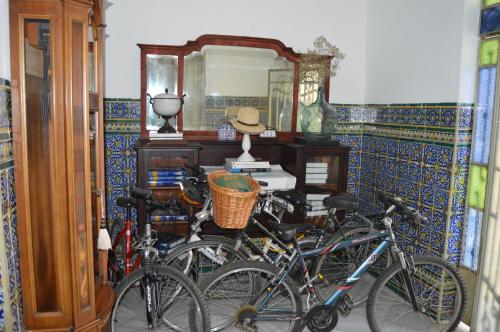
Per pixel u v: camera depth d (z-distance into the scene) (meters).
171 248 2.93
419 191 2.95
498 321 2.44
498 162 2.42
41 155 1.76
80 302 1.88
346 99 3.73
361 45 3.71
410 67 3.06
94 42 2.08
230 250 2.62
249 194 2.21
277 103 3.60
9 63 1.71
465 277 2.71
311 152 3.27
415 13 3.01
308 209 3.29
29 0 1.66
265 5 3.49
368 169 3.65
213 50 3.42
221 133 3.46
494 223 2.46
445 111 2.70
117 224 2.95
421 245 2.90
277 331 2.60
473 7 2.56
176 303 2.67
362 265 2.49
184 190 2.67
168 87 3.35
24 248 1.76
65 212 1.80
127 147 3.35
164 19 3.31
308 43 3.61
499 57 2.42
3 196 1.62
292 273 2.55
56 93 1.72
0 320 1.64
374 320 2.48
